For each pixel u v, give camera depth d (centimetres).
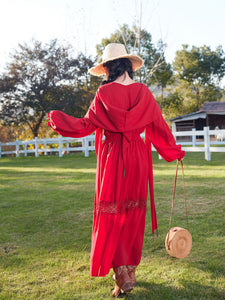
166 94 5334
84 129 226
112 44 248
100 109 225
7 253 309
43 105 2886
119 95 224
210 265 256
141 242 229
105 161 226
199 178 684
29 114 2956
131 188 225
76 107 2952
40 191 636
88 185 679
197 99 5559
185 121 3703
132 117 220
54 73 2856
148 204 477
